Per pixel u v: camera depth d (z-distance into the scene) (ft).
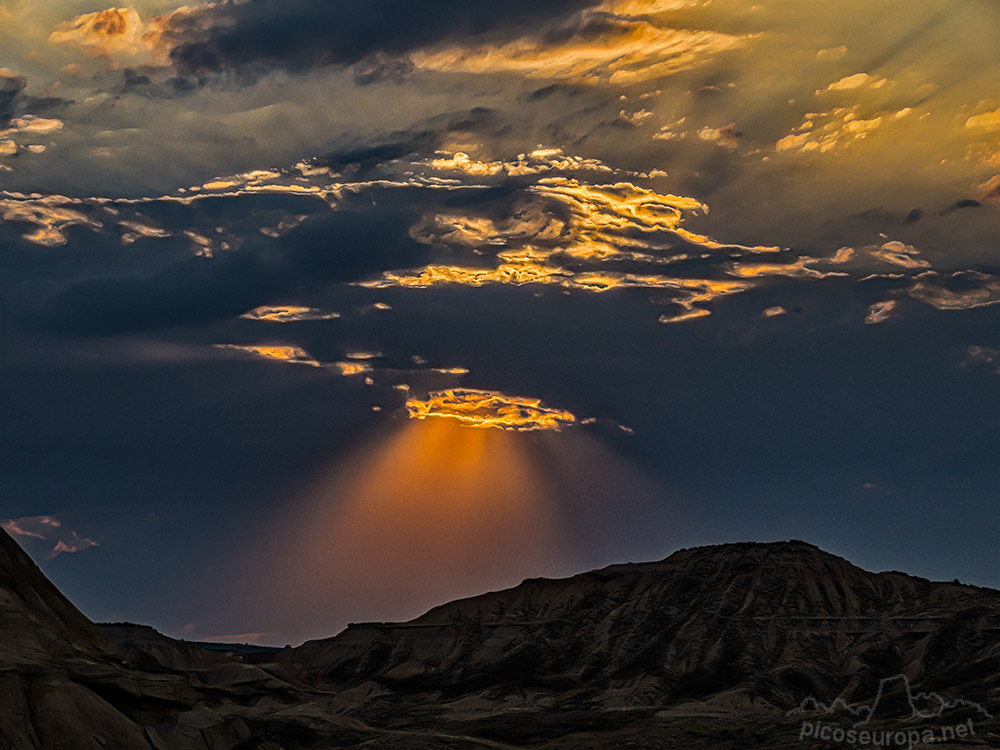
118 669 315.78
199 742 327.06
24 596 327.88
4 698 281.13
